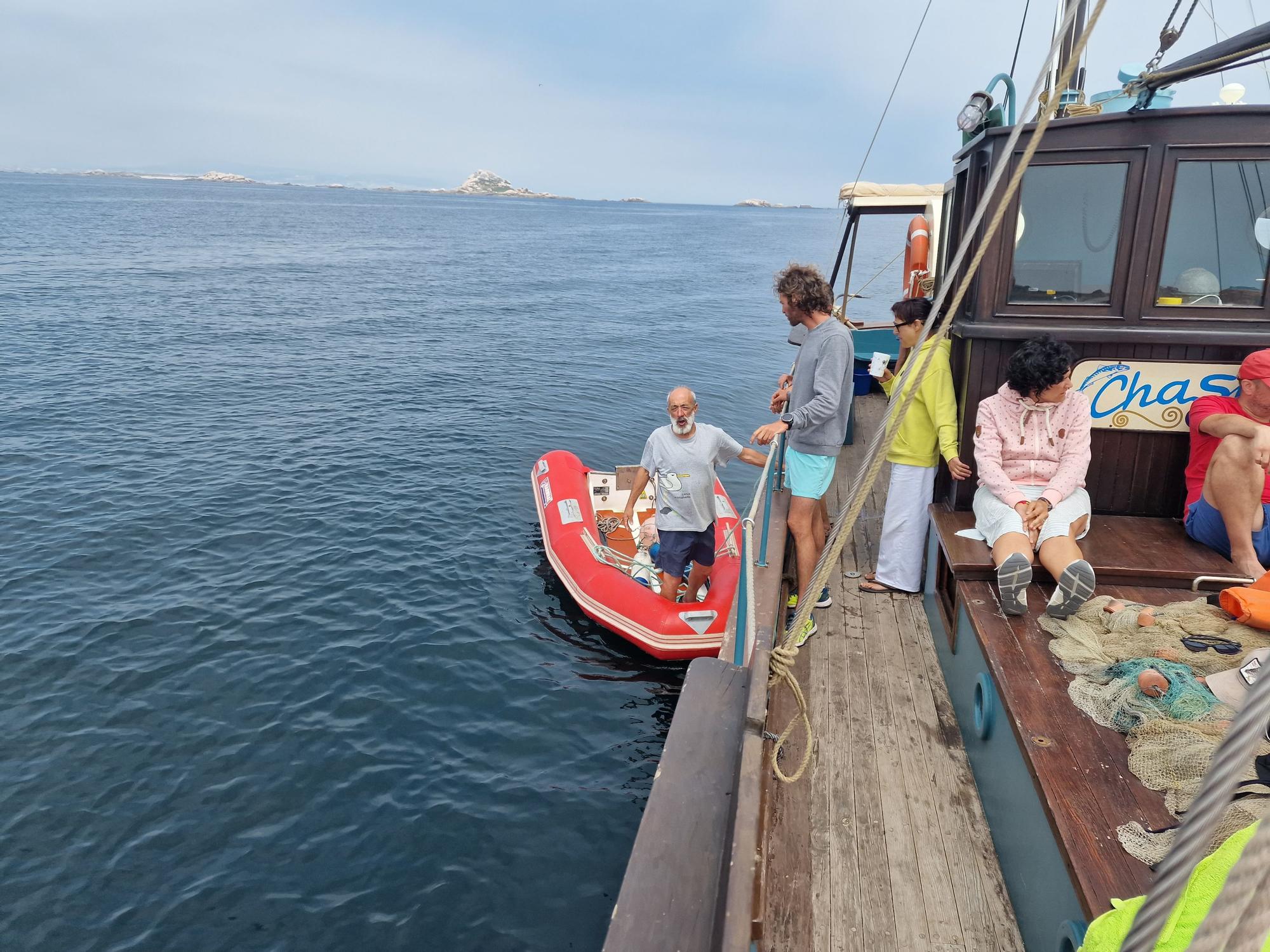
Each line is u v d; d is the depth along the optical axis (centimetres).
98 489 1130
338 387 1797
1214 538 384
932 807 317
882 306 3088
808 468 432
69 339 2186
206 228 7919
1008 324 418
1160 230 395
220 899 503
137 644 759
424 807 580
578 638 791
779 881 284
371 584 880
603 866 537
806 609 243
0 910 491
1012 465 386
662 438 645
